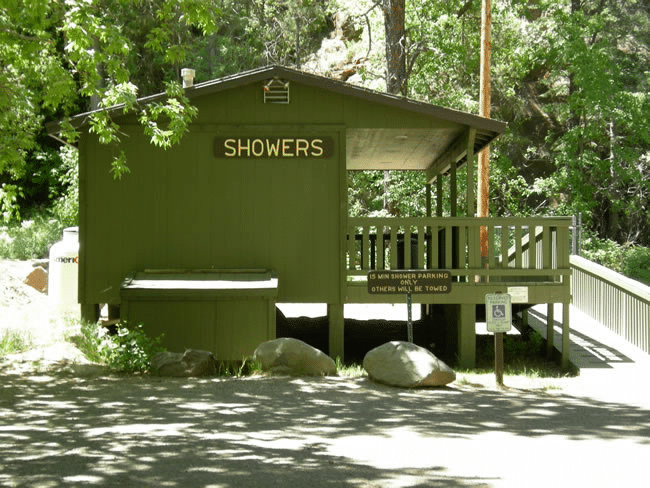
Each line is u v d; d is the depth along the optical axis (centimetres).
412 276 1175
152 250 1339
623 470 655
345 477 624
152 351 1192
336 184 1347
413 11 2858
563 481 621
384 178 2711
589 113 3206
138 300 1269
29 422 810
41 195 3600
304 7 3581
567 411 921
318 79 1326
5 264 2342
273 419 844
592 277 1683
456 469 652
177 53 1257
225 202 1344
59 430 775
